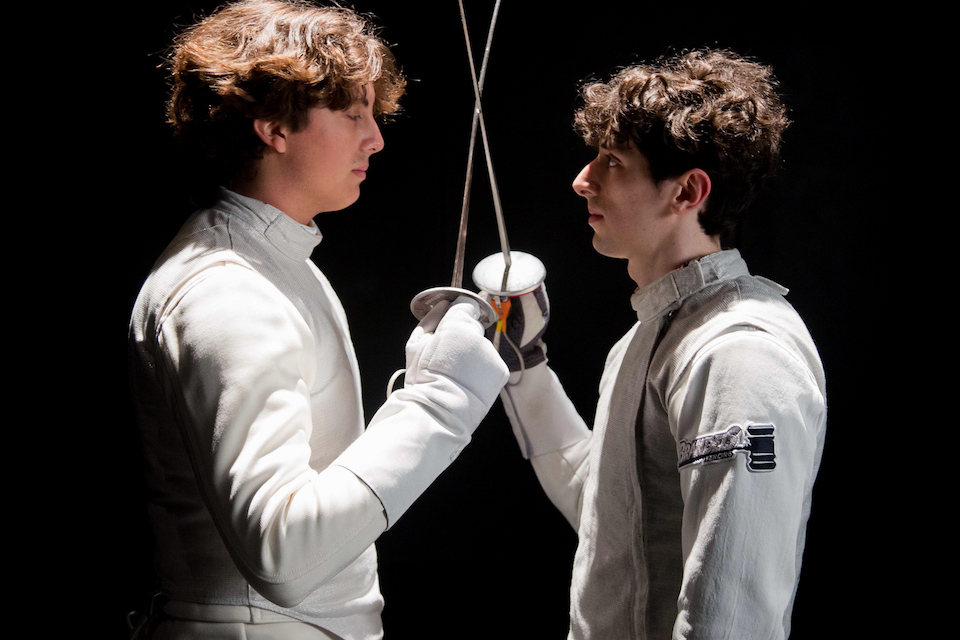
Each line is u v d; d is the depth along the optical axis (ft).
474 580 7.20
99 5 6.59
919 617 6.53
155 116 6.73
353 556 2.97
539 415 4.77
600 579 3.82
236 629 3.29
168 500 3.43
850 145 6.36
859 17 6.28
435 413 3.19
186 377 3.00
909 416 6.49
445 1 6.73
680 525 3.55
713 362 3.24
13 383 6.82
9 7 6.50
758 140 3.58
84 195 6.75
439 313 3.58
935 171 6.28
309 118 3.38
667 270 3.72
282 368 3.04
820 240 6.43
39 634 6.88
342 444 3.61
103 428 6.95
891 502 6.56
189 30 3.74
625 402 3.76
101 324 6.89
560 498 4.75
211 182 3.60
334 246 7.02
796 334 3.40
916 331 6.42
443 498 7.22
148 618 3.51
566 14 6.65
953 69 6.18
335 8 3.70
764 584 3.03
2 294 6.73
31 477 6.89
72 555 6.95
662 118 3.50
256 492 2.84
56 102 6.64
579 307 6.94
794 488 3.09
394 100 3.98
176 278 3.27
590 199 3.84
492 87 6.77
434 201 6.94
